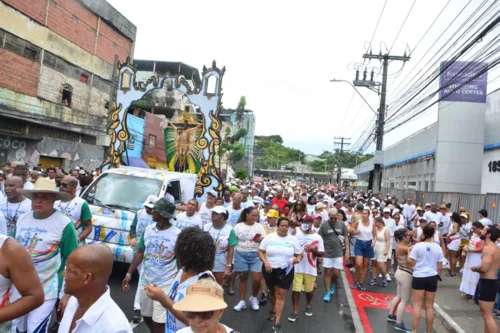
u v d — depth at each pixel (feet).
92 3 79.56
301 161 464.24
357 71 80.18
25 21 64.39
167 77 39.42
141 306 15.62
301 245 24.27
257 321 22.48
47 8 68.64
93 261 7.66
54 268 13.99
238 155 183.21
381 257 33.22
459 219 39.45
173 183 30.04
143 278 15.65
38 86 67.92
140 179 28.35
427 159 80.69
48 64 69.92
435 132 73.41
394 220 39.70
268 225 28.37
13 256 9.05
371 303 28.45
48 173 36.11
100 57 84.02
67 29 73.82
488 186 56.75
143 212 22.68
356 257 31.99
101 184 28.19
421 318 26.43
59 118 72.74
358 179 204.74
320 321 23.82
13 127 64.13
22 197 18.67
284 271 20.92
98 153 84.99
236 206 29.50
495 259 20.56
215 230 22.13
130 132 41.42
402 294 23.31
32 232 13.91
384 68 76.84
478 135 63.31
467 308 28.35
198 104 38.81
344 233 28.66
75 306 8.16
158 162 41.27
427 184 80.02
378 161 76.13
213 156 38.52
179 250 10.51
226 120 231.91
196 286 7.41
